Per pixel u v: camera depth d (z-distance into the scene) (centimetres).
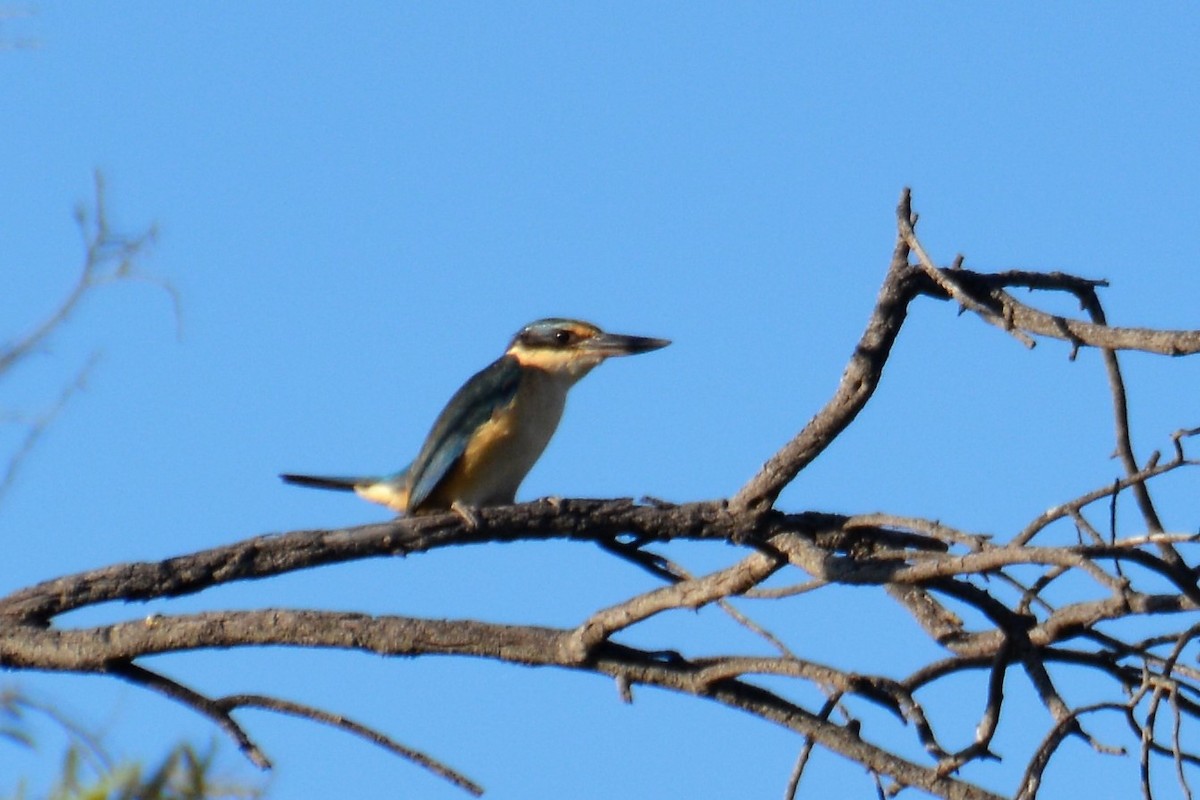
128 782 613
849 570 1024
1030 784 935
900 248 1160
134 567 1159
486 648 1116
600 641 1101
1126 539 945
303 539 1183
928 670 1114
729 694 1091
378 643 1116
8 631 1120
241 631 1107
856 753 1063
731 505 1194
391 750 998
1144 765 918
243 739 1022
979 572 979
